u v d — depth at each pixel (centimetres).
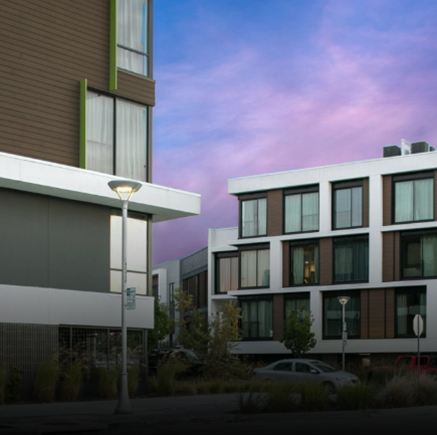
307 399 1927
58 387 2234
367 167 4559
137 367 2436
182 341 3428
